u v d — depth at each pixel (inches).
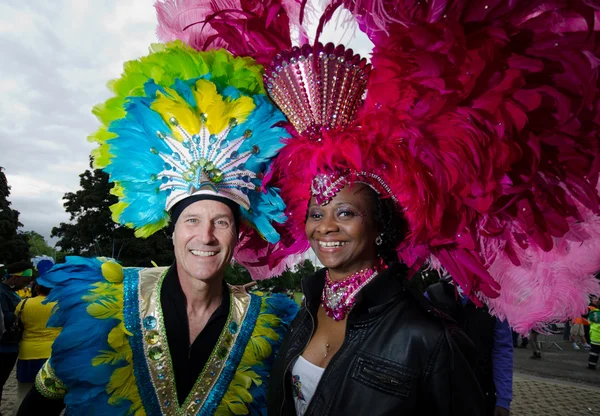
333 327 52.8
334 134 51.5
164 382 53.7
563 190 48.4
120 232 808.9
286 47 62.4
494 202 49.5
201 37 67.9
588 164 47.1
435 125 47.6
